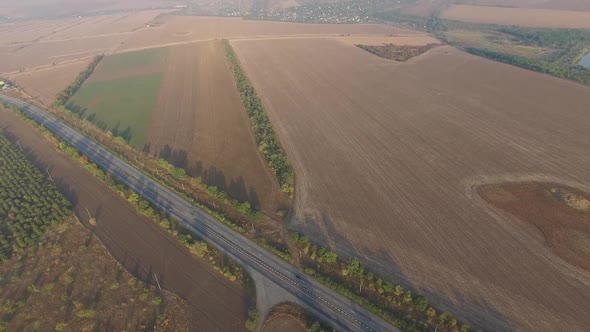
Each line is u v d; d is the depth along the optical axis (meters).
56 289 88.19
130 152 142.62
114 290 87.12
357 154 134.62
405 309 80.62
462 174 121.81
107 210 113.50
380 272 88.56
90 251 98.50
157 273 91.25
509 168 123.62
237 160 132.88
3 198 118.88
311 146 140.62
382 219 104.19
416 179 120.25
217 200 114.19
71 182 127.62
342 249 95.19
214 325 79.06
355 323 78.50
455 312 79.25
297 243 97.06
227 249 97.00
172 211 111.25
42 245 100.81
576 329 75.19
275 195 114.69
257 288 86.44
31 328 79.88
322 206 109.75
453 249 94.00
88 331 78.88
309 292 85.38
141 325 79.44
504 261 90.44
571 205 105.44
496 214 104.62
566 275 86.44
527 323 76.69
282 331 77.38
